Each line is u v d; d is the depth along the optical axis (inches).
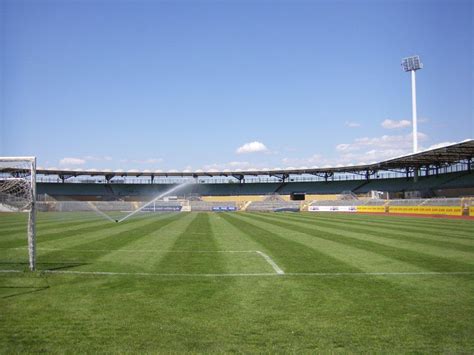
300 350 215.6
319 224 1189.7
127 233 863.7
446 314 276.1
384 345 222.7
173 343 224.5
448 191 2490.2
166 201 3129.9
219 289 345.7
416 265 462.0
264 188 3558.1
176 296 321.4
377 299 313.6
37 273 408.2
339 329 246.8
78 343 224.1
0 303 301.0
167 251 577.0
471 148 1973.4
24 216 1706.4
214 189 3604.8
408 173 3058.6
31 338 231.1
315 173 3403.1
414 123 2605.8
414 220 1435.8
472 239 749.9
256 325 253.3
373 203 2628.0
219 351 214.1
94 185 3467.0
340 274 409.7
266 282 373.1
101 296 321.1
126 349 216.4
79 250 586.9
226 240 726.5
